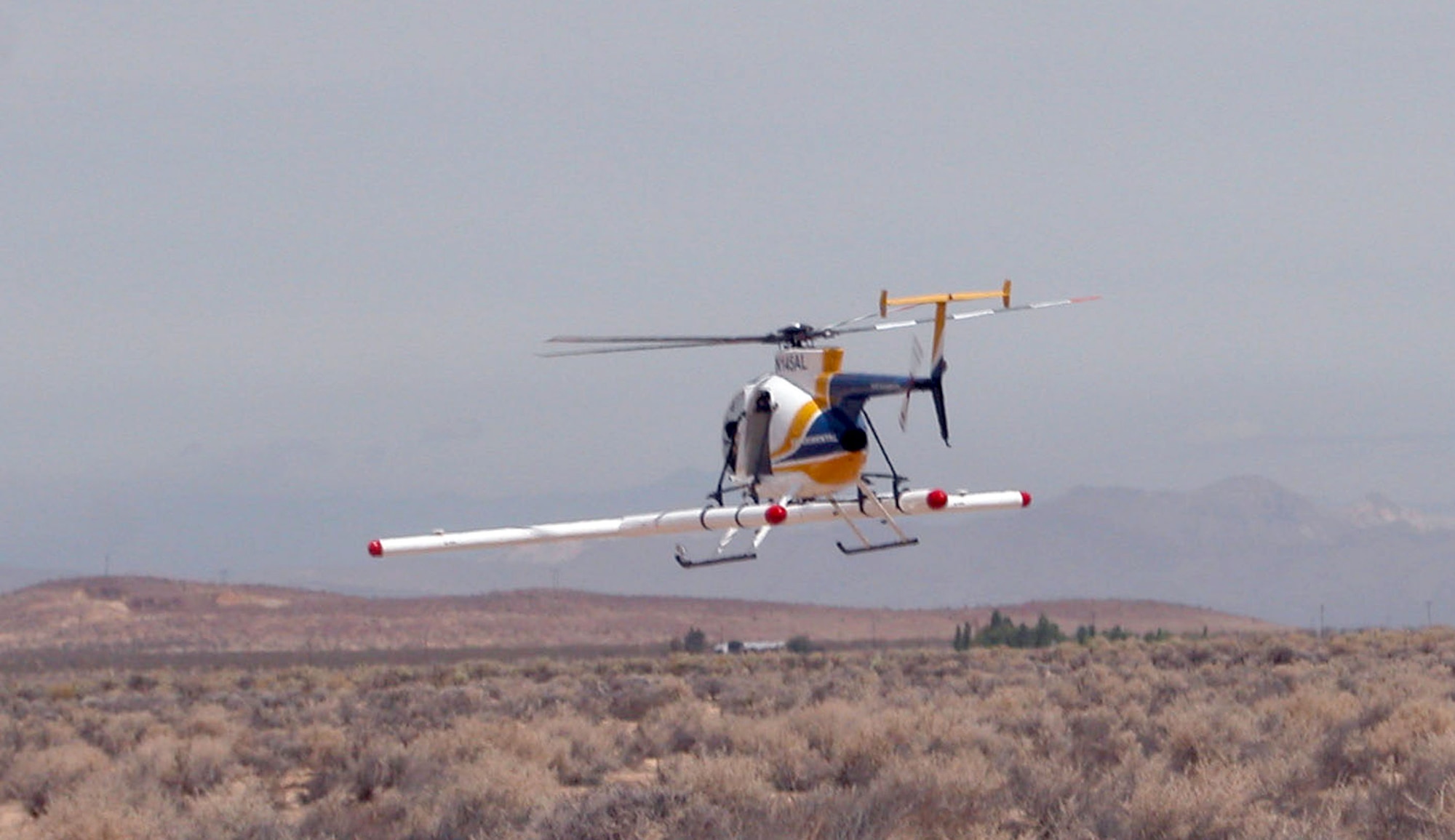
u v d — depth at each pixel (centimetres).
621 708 15025
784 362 10719
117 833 7419
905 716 10375
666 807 6469
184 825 7638
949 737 9381
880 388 10200
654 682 18488
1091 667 18450
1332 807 6450
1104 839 6172
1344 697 11156
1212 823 6172
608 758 10212
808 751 9719
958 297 10025
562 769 9856
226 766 10244
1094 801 6581
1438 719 8819
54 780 9662
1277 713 10544
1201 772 7025
